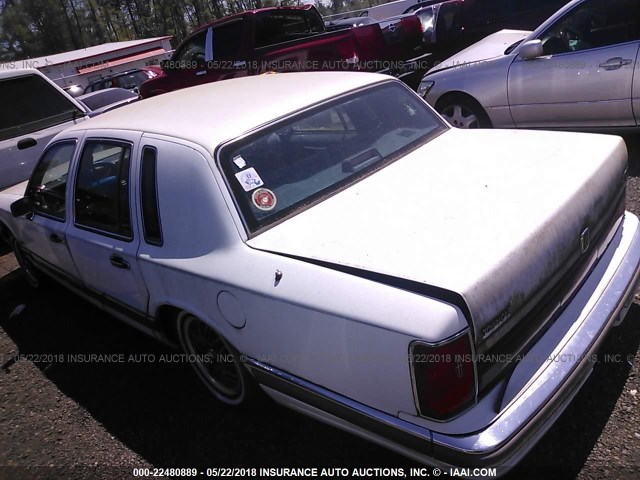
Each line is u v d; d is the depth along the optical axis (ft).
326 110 9.56
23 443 9.91
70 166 11.25
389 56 27.14
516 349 6.39
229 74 25.59
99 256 10.41
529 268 6.37
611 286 7.79
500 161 8.55
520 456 6.09
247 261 7.48
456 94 19.52
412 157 9.45
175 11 174.60
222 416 9.56
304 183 8.50
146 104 11.39
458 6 30.45
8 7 166.40
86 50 96.32
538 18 27.40
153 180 8.87
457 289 5.71
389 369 6.05
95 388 11.07
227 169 8.11
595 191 7.70
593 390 8.42
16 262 19.42
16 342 13.60
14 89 20.62
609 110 16.33
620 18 15.67
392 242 6.82
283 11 26.27
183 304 8.68
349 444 8.43
